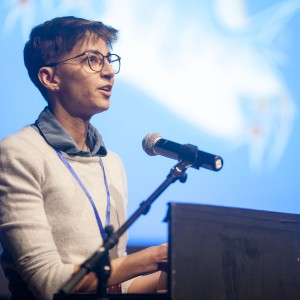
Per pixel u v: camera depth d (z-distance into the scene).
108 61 6.19
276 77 10.17
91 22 6.27
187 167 5.21
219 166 5.18
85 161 6.08
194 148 5.25
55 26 6.24
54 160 5.80
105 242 4.53
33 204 5.47
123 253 6.18
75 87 6.04
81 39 6.12
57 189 5.66
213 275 4.59
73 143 5.97
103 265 4.48
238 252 4.74
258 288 4.79
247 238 4.81
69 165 5.86
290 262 5.00
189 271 4.49
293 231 5.07
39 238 5.32
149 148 5.65
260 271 4.82
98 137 6.38
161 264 5.24
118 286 5.74
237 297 4.67
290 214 5.09
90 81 6.02
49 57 6.19
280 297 4.89
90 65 6.06
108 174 6.34
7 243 5.39
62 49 6.14
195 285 4.50
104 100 6.09
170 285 4.42
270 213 4.97
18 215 5.40
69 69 6.07
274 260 4.92
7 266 5.64
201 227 4.60
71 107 6.11
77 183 5.80
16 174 5.55
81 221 5.65
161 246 5.30
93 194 5.91
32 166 5.60
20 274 5.36
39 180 5.62
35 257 5.25
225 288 4.62
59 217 5.62
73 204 5.67
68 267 5.20
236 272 4.70
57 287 5.11
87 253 5.59
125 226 4.66
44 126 5.98
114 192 6.23
